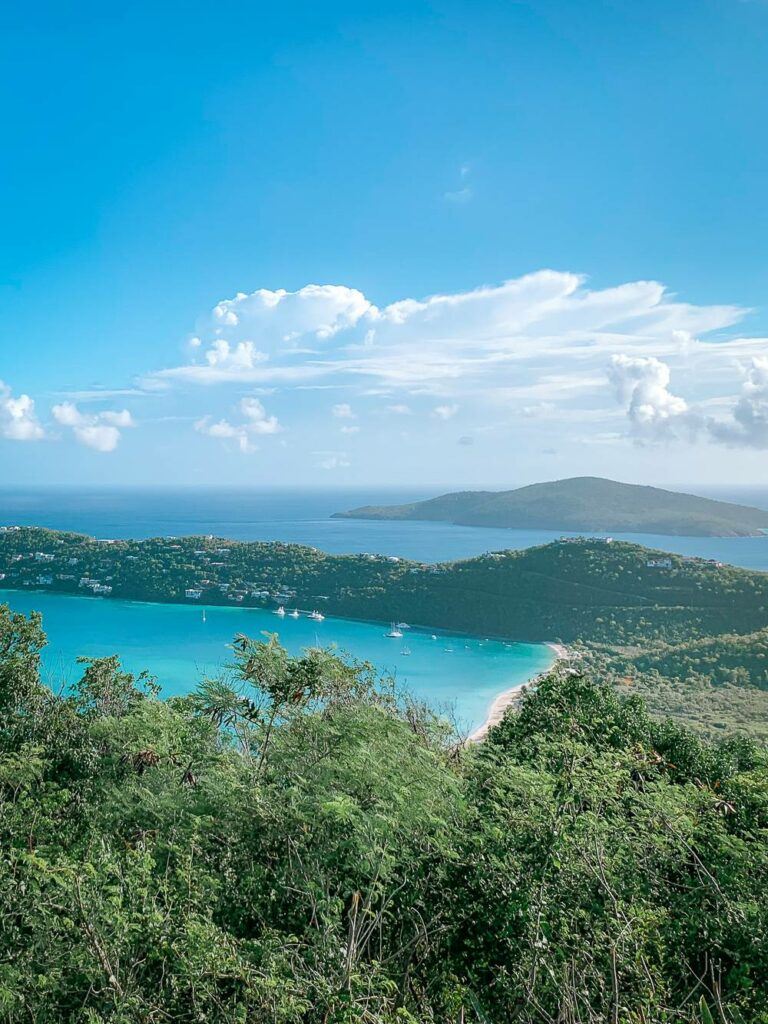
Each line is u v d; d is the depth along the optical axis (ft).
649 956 12.34
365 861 12.89
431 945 12.76
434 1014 11.68
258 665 19.62
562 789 16.15
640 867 14.34
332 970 10.94
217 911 13.07
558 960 11.94
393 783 14.99
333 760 16.35
